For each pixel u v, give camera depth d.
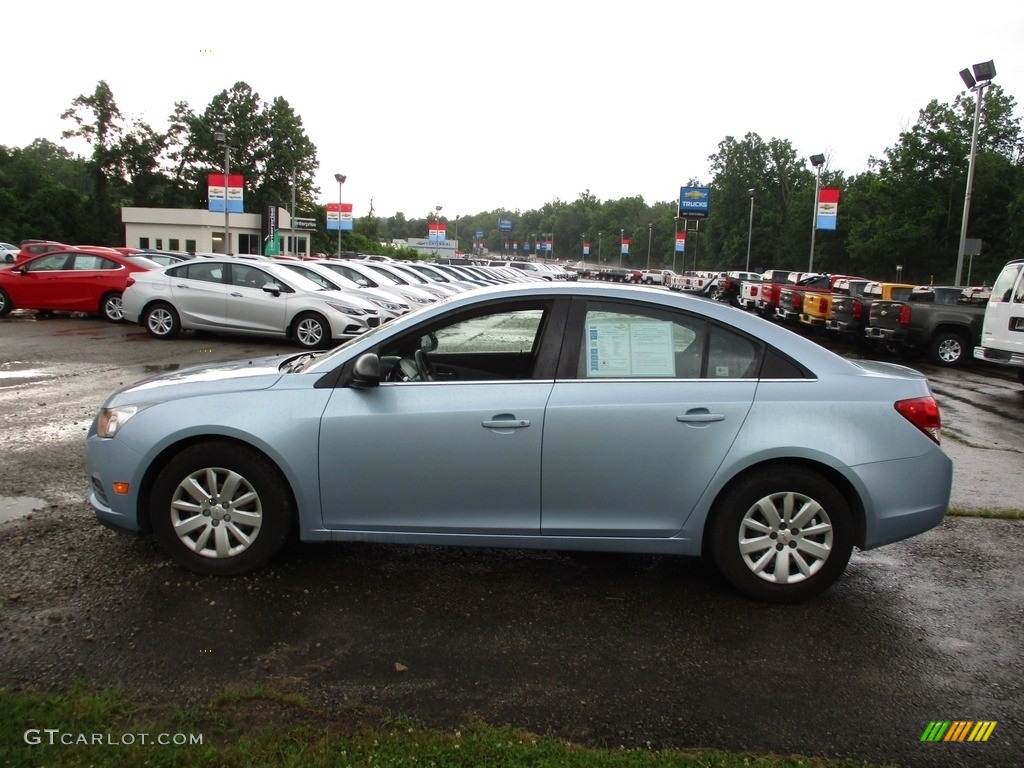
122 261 17.11
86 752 2.78
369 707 3.18
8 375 10.42
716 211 103.81
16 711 3.01
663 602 4.33
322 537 4.35
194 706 3.13
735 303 36.72
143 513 4.43
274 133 81.38
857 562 5.01
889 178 66.56
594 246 169.88
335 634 3.81
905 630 4.07
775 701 3.36
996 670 3.69
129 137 79.44
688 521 4.25
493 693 3.34
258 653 3.60
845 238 78.38
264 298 14.43
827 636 3.98
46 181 89.19
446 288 22.48
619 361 4.31
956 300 19.08
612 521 4.27
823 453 4.15
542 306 4.42
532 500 4.26
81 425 7.74
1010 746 3.09
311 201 84.06
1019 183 61.84
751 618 4.16
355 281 18.83
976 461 7.93
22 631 3.71
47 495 5.66
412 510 4.30
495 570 4.71
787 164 100.44
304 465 4.26
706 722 3.18
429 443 4.22
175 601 4.09
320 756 2.79
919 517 4.26
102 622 3.83
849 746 3.04
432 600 4.25
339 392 4.31
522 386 4.27
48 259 17.30
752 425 4.17
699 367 4.30
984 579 4.78
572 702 3.30
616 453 4.19
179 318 14.70
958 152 62.31
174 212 58.00
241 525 4.38
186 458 4.32
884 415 4.22
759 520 4.30
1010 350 12.79
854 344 22.09
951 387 14.02
